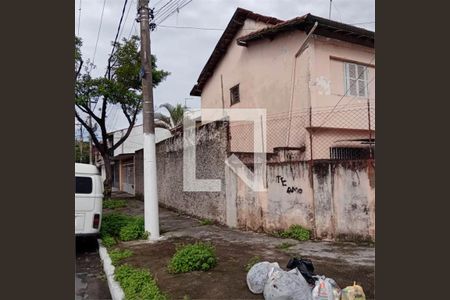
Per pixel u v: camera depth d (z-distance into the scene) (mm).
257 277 4859
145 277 5664
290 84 11398
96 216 8352
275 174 8969
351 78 11547
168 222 11641
